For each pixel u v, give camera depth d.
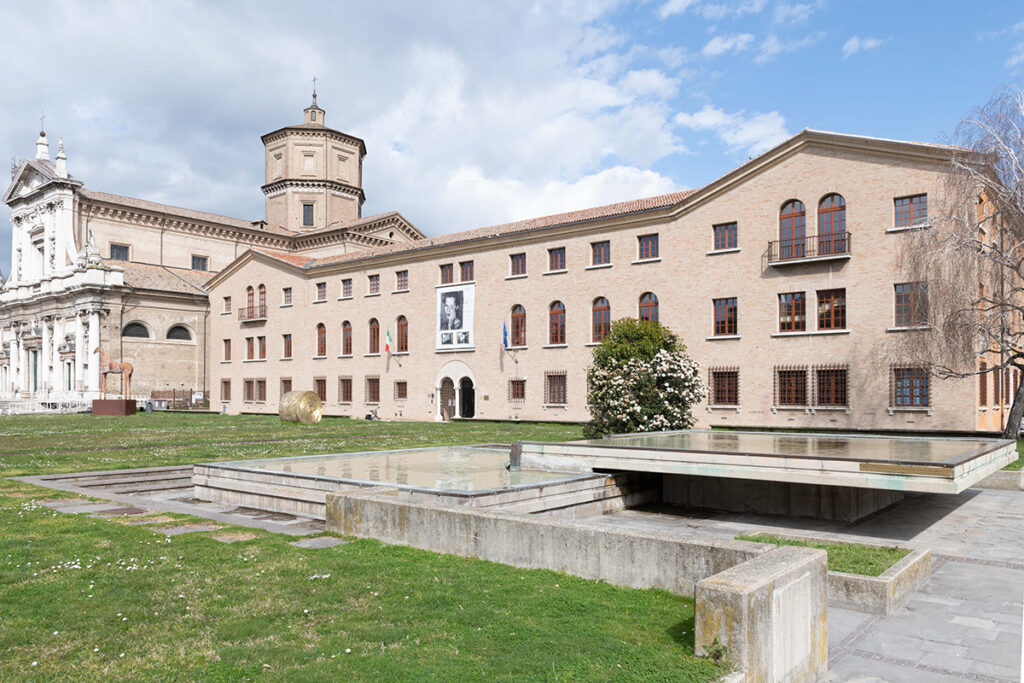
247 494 15.10
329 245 68.25
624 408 23.78
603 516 15.00
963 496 17.52
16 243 80.25
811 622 6.36
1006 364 24.70
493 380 46.12
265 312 61.69
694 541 7.41
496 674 5.44
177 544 9.93
